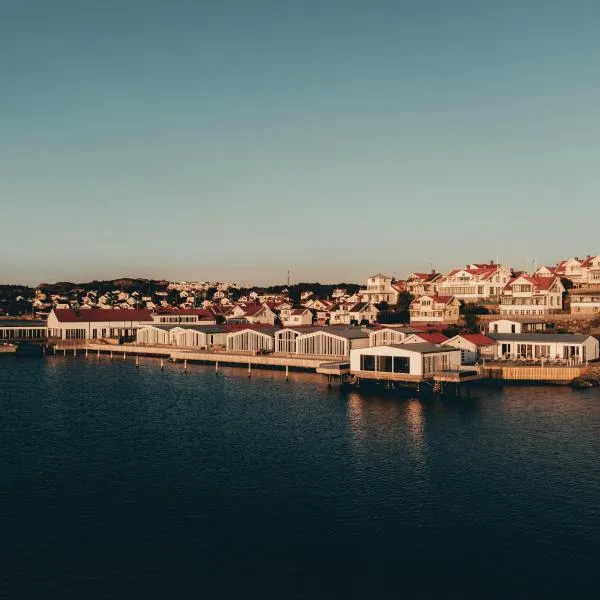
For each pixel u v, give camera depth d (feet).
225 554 121.60
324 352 390.21
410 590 108.47
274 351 419.54
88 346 522.88
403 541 126.52
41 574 114.01
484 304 513.86
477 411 244.83
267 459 181.88
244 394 294.05
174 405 267.39
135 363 438.81
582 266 565.53
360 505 145.28
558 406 252.01
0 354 496.64
